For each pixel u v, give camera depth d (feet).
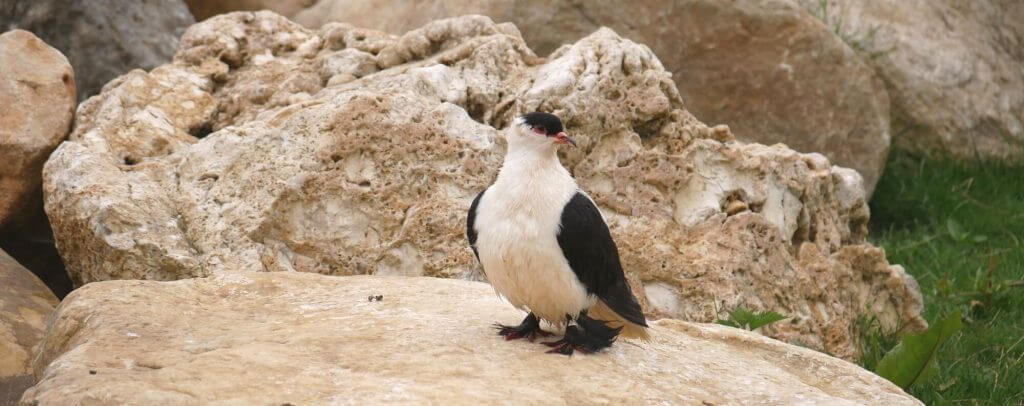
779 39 56.65
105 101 43.04
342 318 29.89
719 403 26.53
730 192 41.14
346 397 23.91
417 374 25.61
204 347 27.45
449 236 37.81
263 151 38.78
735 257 39.55
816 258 42.27
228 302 31.91
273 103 43.29
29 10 51.80
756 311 39.27
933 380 39.63
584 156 40.55
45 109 42.42
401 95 39.60
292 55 46.75
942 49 68.13
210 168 38.60
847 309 42.68
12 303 35.22
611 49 42.04
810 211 43.11
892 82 66.18
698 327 33.17
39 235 43.78
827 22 66.64
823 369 31.19
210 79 44.83
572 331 28.58
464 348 27.61
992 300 49.03
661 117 41.73
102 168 38.14
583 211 27.43
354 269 37.68
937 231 58.75
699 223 40.27
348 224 38.14
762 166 41.39
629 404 25.36
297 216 38.04
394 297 32.22
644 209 40.06
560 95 40.40
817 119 57.62
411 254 37.83
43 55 43.88
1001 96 69.31
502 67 43.37
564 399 25.07
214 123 43.62
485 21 44.96
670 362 28.60
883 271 44.32
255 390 24.17
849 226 46.09
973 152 67.10
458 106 40.01
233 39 46.34
